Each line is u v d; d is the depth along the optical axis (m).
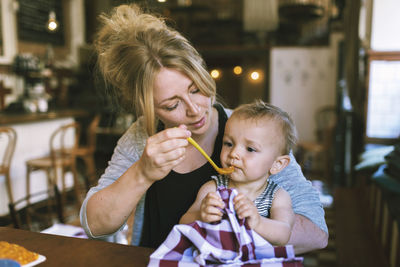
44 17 6.33
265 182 1.02
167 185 1.14
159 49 0.94
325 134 4.93
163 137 0.85
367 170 2.65
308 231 0.96
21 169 3.75
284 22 7.38
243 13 7.66
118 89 1.15
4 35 5.48
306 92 5.79
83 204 0.99
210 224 0.79
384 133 4.59
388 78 4.51
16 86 5.58
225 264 0.75
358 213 2.59
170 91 0.95
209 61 7.35
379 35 4.88
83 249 0.90
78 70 6.98
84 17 7.48
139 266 0.81
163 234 1.16
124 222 0.96
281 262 0.75
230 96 7.53
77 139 3.90
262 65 7.00
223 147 1.03
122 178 0.92
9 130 3.23
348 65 4.14
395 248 1.72
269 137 0.96
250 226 0.81
